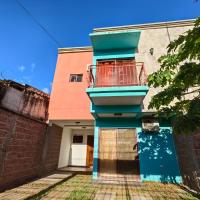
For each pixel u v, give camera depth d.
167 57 5.02
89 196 5.22
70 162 12.38
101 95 6.73
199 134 5.31
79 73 9.48
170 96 4.75
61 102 9.05
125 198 5.07
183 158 6.64
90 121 9.12
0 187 5.53
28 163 7.25
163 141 7.53
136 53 8.50
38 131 8.18
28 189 5.75
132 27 9.06
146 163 7.30
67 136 12.16
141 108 7.40
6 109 5.89
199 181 5.37
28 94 7.96
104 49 8.72
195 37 3.14
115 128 8.00
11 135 6.16
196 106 3.68
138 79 7.56
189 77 3.85
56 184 6.69
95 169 7.43
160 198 5.07
